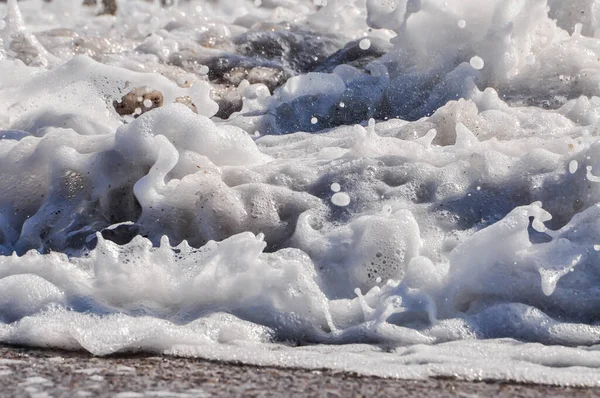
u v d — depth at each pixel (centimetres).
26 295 1025
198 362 906
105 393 802
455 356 902
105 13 2473
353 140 1455
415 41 1759
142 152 1305
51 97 1667
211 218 1214
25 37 2061
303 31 2209
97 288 1041
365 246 1098
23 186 1339
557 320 983
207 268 1030
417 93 1700
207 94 1717
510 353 909
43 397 790
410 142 1304
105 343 935
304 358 901
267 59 2055
